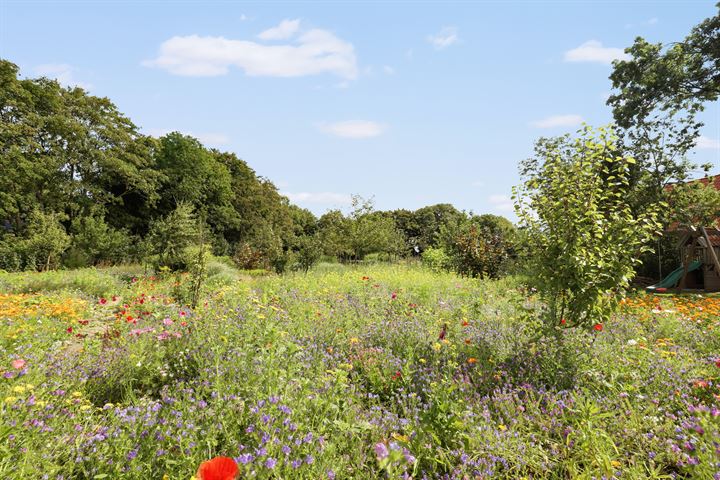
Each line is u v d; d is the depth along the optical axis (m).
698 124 20.31
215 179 44.50
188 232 18.66
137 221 38.03
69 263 24.89
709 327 7.04
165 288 11.80
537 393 4.09
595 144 5.70
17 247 22.30
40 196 30.17
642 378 4.41
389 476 2.35
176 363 4.45
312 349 4.94
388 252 31.44
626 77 21.11
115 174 35.28
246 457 2.37
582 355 5.04
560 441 3.23
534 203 5.98
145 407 3.18
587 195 5.75
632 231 5.42
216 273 16.30
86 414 3.35
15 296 9.11
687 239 18.00
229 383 3.67
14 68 26.97
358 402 3.86
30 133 27.09
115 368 4.29
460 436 3.04
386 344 5.58
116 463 2.54
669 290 17.55
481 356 5.08
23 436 2.70
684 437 3.00
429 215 52.19
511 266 16.62
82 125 31.98
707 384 4.02
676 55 20.11
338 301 8.93
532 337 5.46
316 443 2.84
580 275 5.34
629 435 3.22
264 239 27.88
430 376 4.35
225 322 5.51
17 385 3.37
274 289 11.05
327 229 29.73
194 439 2.76
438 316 7.75
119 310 8.05
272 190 56.09
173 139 42.50
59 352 4.80
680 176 20.30
